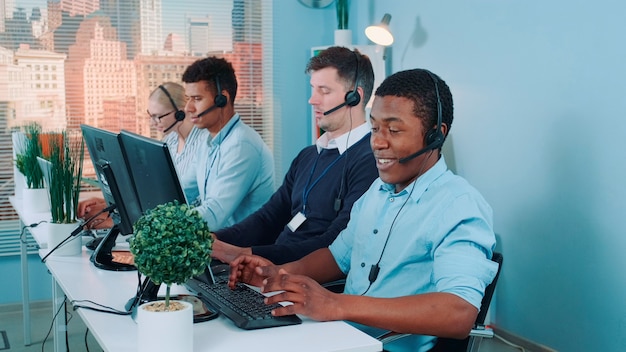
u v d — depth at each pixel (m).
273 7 4.75
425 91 1.78
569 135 2.98
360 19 4.67
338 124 2.63
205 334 1.50
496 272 1.70
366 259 1.94
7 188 4.27
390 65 4.35
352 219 2.13
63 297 2.43
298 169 2.79
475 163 3.59
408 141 1.80
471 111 3.60
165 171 1.77
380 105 1.82
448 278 1.62
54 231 2.33
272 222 2.79
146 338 1.30
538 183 3.17
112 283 1.97
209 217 2.91
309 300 1.57
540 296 3.19
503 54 3.35
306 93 4.88
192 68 3.03
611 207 2.78
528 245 3.24
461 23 3.64
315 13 4.85
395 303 1.57
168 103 3.69
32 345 3.62
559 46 3.01
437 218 1.76
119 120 4.51
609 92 2.77
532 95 3.18
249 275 1.94
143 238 1.31
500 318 3.47
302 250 2.32
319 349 1.40
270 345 1.42
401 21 4.20
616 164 2.75
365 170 2.47
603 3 2.78
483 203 1.78
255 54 4.78
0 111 4.23
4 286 4.22
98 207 2.63
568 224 3.00
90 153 2.41
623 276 2.73
